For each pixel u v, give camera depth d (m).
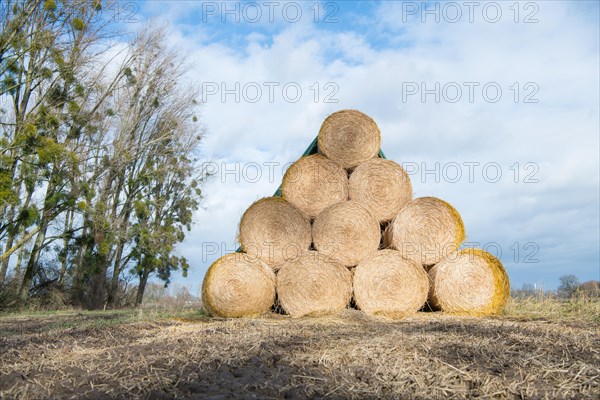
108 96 23.77
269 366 4.38
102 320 9.73
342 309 9.64
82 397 3.75
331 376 4.09
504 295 9.76
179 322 8.39
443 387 3.92
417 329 6.79
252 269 9.70
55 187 20.64
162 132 26.20
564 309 10.24
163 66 25.50
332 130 10.38
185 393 3.74
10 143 19.25
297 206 10.23
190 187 27.14
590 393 3.85
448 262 9.84
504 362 4.55
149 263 25.00
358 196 10.19
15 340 6.38
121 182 25.25
